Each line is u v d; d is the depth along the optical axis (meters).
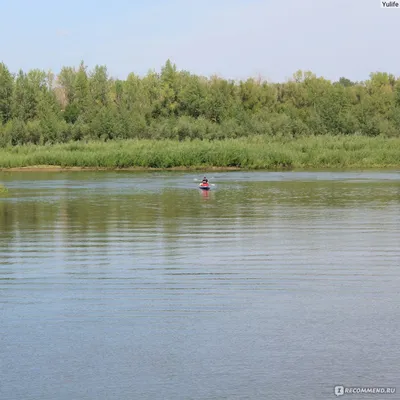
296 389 11.27
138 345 13.12
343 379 11.60
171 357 12.54
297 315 14.77
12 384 11.52
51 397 11.06
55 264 20.20
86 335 13.65
